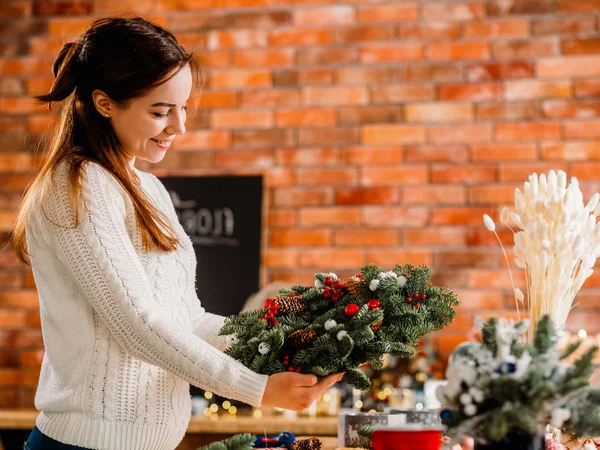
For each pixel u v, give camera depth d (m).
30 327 3.74
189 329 1.66
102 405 1.48
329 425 3.03
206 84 3.76
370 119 3.65
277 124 3.71
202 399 3.32
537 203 1.62
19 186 3.81
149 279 1.56
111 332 1.46
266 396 1.47
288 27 3.73
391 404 3.11
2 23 3.88
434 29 3.63
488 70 3.59
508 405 1.23
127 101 1.52
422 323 1.57
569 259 1.61
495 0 3.60
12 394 3.71
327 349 1.49
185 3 3.79
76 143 1.58
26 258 1.65
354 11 3.69
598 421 1.31
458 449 1.53
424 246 3.58
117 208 1.51
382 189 3.62
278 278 3.66
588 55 3.54
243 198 3.67
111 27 1.55
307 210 3.66
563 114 3.54
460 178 3.58
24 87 3.85
